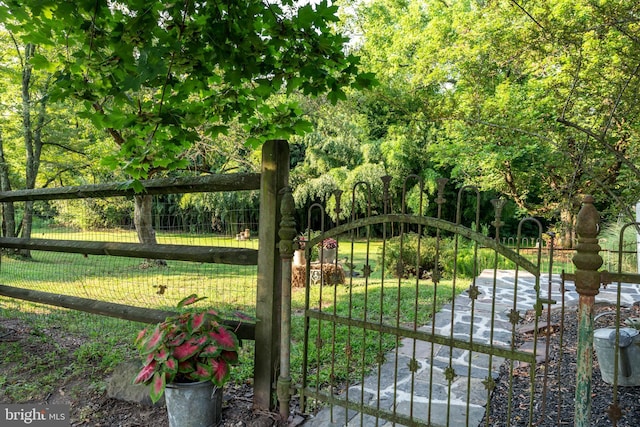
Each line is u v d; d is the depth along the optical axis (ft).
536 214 35.81
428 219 6.91
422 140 46.44
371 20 46.96
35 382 10.53
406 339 13.67
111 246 11.56
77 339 13.70
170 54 7.50
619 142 18.33
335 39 8.49
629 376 9.35
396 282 26.96
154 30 7.37
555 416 8.41
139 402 9.23
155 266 18.08
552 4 15.58
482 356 12.14
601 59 13.28
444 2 42.16
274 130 10.77
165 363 7.56
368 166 47.39
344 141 49.47
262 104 10.80
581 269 5.89
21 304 18.25
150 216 13.44
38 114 36.06
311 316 8.42
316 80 8.96
